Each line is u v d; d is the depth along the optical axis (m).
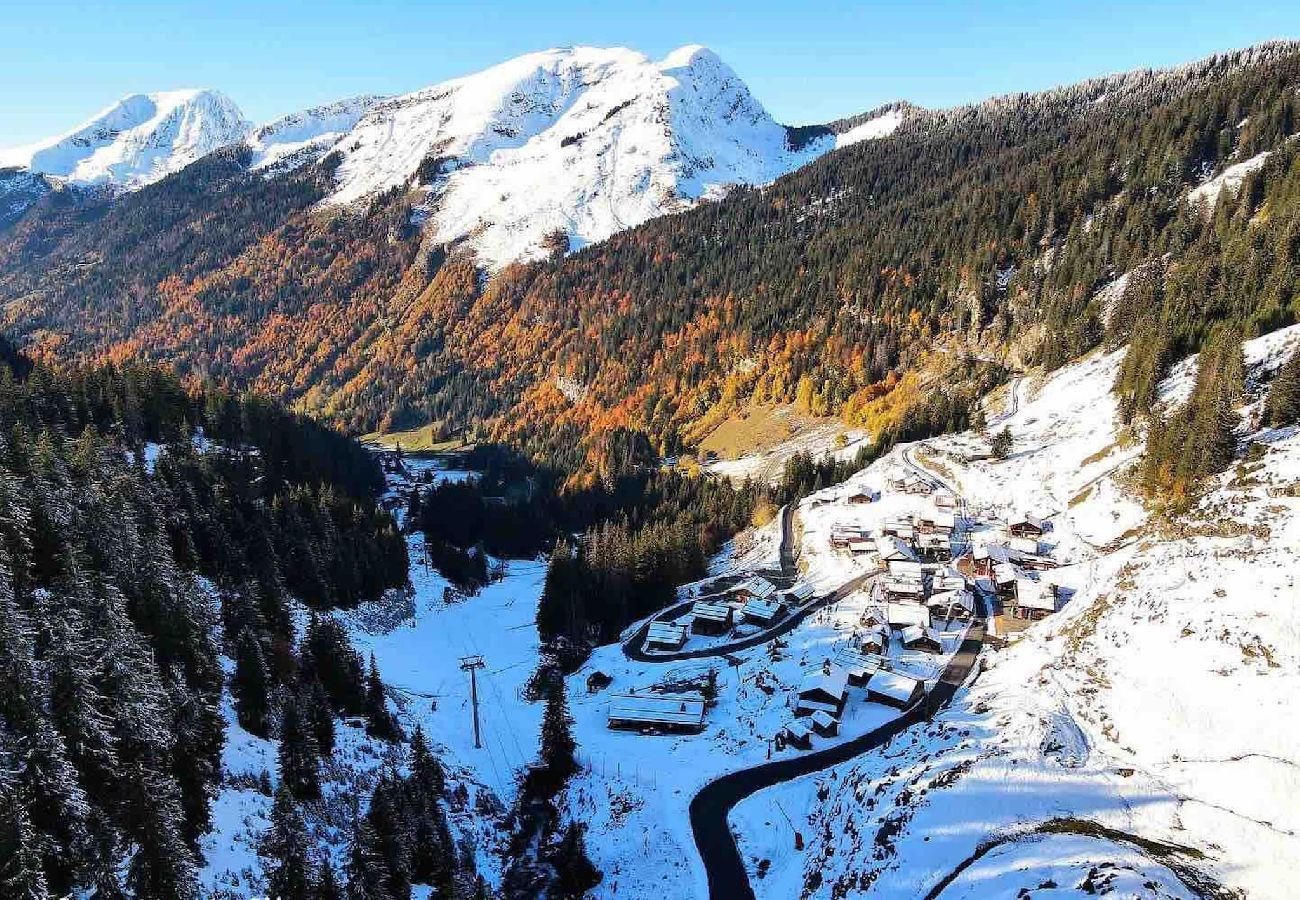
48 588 59.50
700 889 52.19
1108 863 37.25
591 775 71.00
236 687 62.66
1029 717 53.56
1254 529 61.66
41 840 34.81
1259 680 49.00
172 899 37.25
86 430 91.38
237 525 96.12
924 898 40.50
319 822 54.03
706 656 94.62
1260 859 38.00
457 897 50.88
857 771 57.69
